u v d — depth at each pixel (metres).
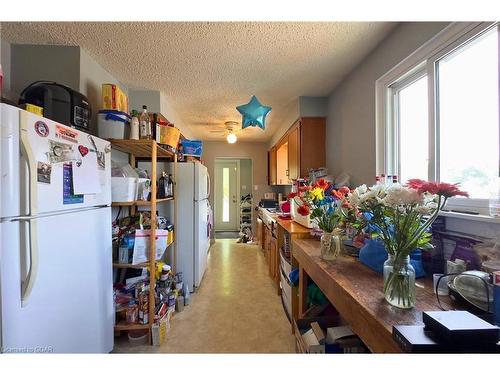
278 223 2.67
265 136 5.07
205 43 1.73
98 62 2.00
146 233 1.85
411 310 0.81
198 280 2.73
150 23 1.50
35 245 0.93
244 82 2.40
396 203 0.81
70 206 1.17
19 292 0.91
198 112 3.40
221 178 6.86
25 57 1.76
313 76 2.28
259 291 2.72
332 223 1.39
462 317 0.66
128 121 1.89
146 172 2.29
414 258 1.15
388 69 1.66
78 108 1.52
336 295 1.04
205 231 3.25
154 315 1.82
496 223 0.98
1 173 0.87
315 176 2.53
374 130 1.85
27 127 0.93
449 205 1.21
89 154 1.32
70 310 1.17
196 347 1.75
